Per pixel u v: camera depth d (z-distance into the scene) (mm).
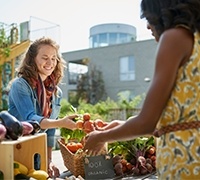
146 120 797
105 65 16609
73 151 1702
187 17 852
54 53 1824
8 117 1206
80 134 1811
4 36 7727
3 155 1137
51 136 1854
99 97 16469
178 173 851
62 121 1541
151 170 1735
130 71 15742
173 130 860
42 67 1777
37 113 1763
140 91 15320
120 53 16094
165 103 816
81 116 1580
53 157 2377
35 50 1787
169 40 822
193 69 842
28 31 8016
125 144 1800
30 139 1270
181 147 853
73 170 1631
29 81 1729
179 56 814
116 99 16078
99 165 1600
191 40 839
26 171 1317
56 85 1930
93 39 17906
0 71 7488
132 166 1735
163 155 879
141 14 954
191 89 844
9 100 1763
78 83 17078
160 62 812
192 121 859
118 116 10453
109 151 1751
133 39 17094
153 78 820
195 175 843
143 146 1813
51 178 1508
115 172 1652
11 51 7645
